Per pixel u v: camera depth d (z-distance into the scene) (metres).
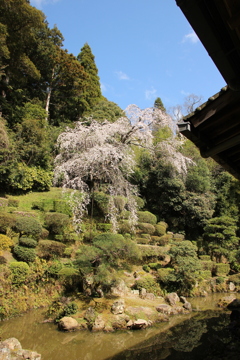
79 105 19.38
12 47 13.76
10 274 6.44
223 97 2.31
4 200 9.73
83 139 9.61
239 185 13.76
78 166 9.20
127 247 6.82
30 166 12.17
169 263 9.49
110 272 6.71
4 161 10.57
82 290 7.00
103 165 9.38
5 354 3.70
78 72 18.81
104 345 4.84
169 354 4.52
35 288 6.83
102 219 10.83
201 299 8.17
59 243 7.82
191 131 2.51
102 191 11.01
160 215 14.18
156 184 14.03
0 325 5.45
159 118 10.59
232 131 2.60
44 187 12.20
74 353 4.52
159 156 13.51
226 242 11.27
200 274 9.35
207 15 1.48
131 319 5.85
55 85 19.69
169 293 7.70
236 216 13.48
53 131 15.12
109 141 10.05
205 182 13.89
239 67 1.81
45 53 18.14
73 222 8.91
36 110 14.72
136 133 10.09
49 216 8.77
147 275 8.47
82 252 6.64
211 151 2.68
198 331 5.55
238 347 4.66
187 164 13.26
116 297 6.86
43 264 7.30
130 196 9.91
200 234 13.62
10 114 13.95
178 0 1.41
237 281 9.58
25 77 16.27
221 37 1.61
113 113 16.31
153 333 5.44
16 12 12.88
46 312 6.21
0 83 14.70
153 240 10.99
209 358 4.30
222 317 6.47
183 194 13.48
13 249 7.34
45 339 4.98
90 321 5.61
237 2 1.34
